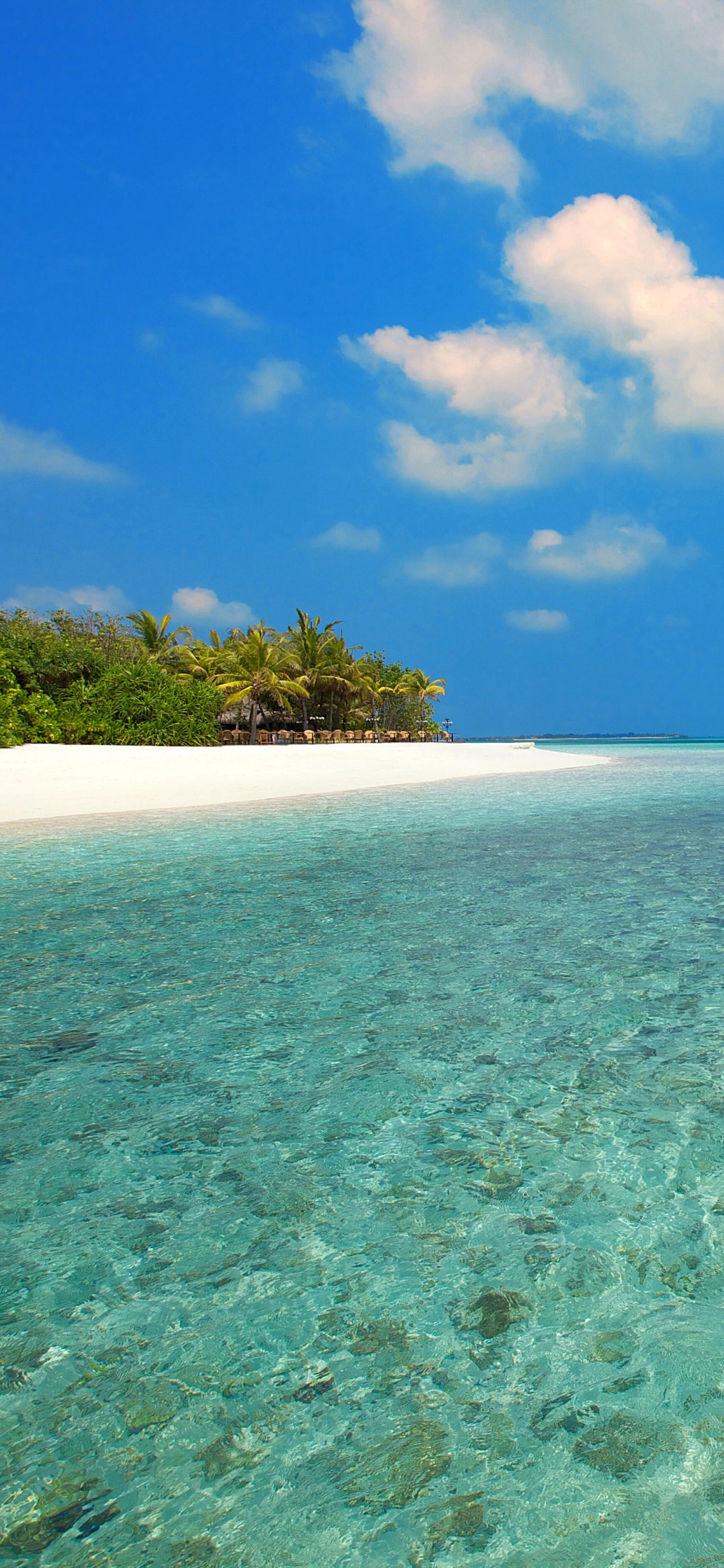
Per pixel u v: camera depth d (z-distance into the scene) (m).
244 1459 1.79
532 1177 2.89
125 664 41.62
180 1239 2.57
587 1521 1.63
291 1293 2.32
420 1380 1.99
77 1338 2.15
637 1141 3.12
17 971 5.41
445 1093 3.57
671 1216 2.64
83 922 6.73
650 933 6.27
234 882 8.32
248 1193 2.83
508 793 19.00
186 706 38.00
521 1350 2.08
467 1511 1.66
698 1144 3.10
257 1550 1.58
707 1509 1.65
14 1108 3.48
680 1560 1.54
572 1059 3.92
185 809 14.69
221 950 5.88
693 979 5.11
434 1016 4.53
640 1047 4.04
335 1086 3.66
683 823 13.30
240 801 16.11
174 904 7.40
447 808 15.36
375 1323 2.19
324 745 48.81
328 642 59.34
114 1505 1.69
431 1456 1.79
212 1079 3.75
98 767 21.67
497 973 5.29
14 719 31.81
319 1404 1.94
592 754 53.81
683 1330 2.14
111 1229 2.63
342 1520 1.65
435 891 7.90
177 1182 2.90
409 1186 2.85
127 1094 3.61
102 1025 4.44
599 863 9.41
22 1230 2.63
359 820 13.45
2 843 10.88
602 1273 2.37
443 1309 2.24
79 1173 2.97
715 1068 3.79
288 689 53.22
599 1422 1.87
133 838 11.34
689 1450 1.79
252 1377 2.02
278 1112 3.42
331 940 6.12
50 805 14.84
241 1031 4.35
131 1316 2.23
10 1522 1.65
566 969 5.34
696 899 7.48
